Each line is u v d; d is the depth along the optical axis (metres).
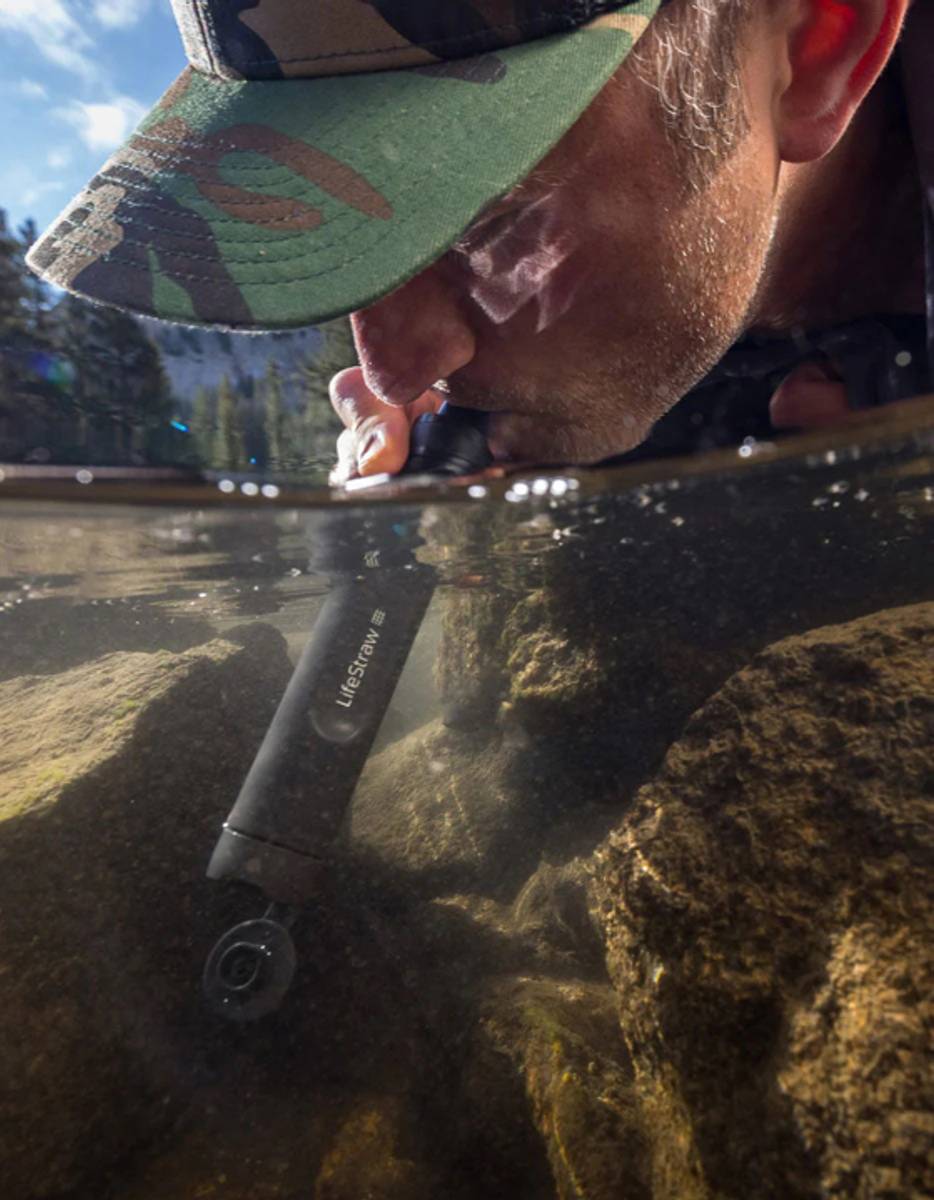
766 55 0.12
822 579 0.26
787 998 0.11
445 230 0.09
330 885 0.27
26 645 0.50
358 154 0.10
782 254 0.16
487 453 0.17
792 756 0.13
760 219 0.13
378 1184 0.19
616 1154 0.15
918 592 0.26
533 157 0.09
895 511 0.23
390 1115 0.21
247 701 0.33
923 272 0.18
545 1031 0.19
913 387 0.16
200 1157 0.21
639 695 0.28
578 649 0.30
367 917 0.27
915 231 0.17
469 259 0.12
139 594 0.38
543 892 0.28
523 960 0.25
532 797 0.32
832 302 0.18
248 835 0.20
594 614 0.29
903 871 0.11
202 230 0.10
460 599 0.37
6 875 0.23
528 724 0.31
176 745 0.29
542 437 0.16
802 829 0.12
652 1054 0.12
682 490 0.20
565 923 0.26
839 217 0.16
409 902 0.30
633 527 0.23
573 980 0.24
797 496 0.21
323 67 0.11
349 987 0.25
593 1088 0.16
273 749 0.20
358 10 0.10
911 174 0.17
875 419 0.16
